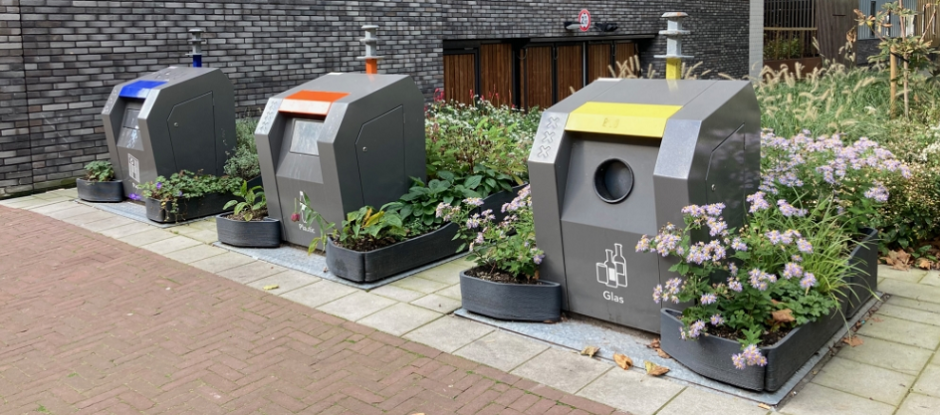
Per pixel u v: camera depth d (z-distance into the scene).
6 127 8.77
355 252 5.62
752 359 3.70
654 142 4.28
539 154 4.59
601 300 4.66
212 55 10.54
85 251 6.68
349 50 12.21
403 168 6.49
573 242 4.64
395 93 6.31
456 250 6.35
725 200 4.42
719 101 4.30
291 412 3.79
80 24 9.19
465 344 4.57
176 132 8.01
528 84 15.87
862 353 4.32
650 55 18.34
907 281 5.50
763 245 4.27
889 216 5.95
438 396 3.92
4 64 8.64
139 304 5.38
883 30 17.88
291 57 11.47
